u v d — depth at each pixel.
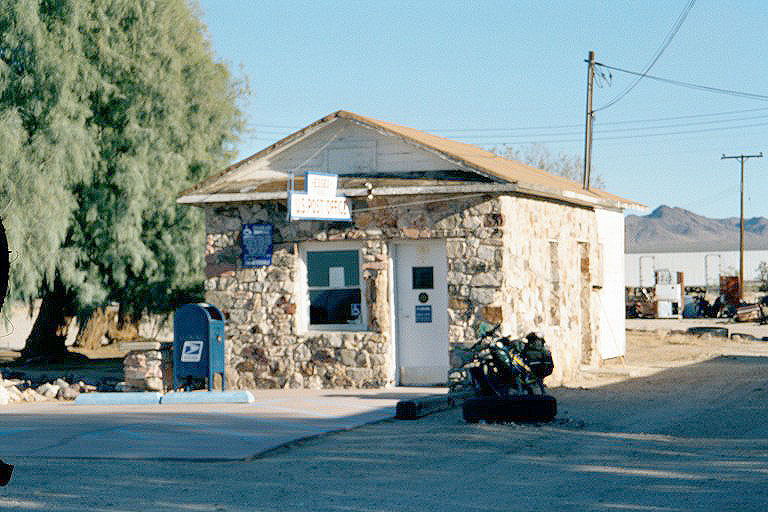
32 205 23.56
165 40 26.91
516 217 16.97
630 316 58.31
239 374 17.91
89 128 25.75
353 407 14.26
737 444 10.69
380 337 17.03
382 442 11.02
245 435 11.42
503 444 10.77
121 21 26.48
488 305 16.27
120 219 25.34
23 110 24.41
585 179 31.23
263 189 17.66
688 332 35.97
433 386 17.17
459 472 9.05
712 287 85.12
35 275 23.81
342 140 17.67
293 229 17.73
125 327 35.34
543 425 12.30
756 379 18.97
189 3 28.55
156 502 7.68
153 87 26.36
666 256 95.25
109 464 9.64
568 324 19.66
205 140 27.62
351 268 17.69
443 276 17.16
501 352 13.17
